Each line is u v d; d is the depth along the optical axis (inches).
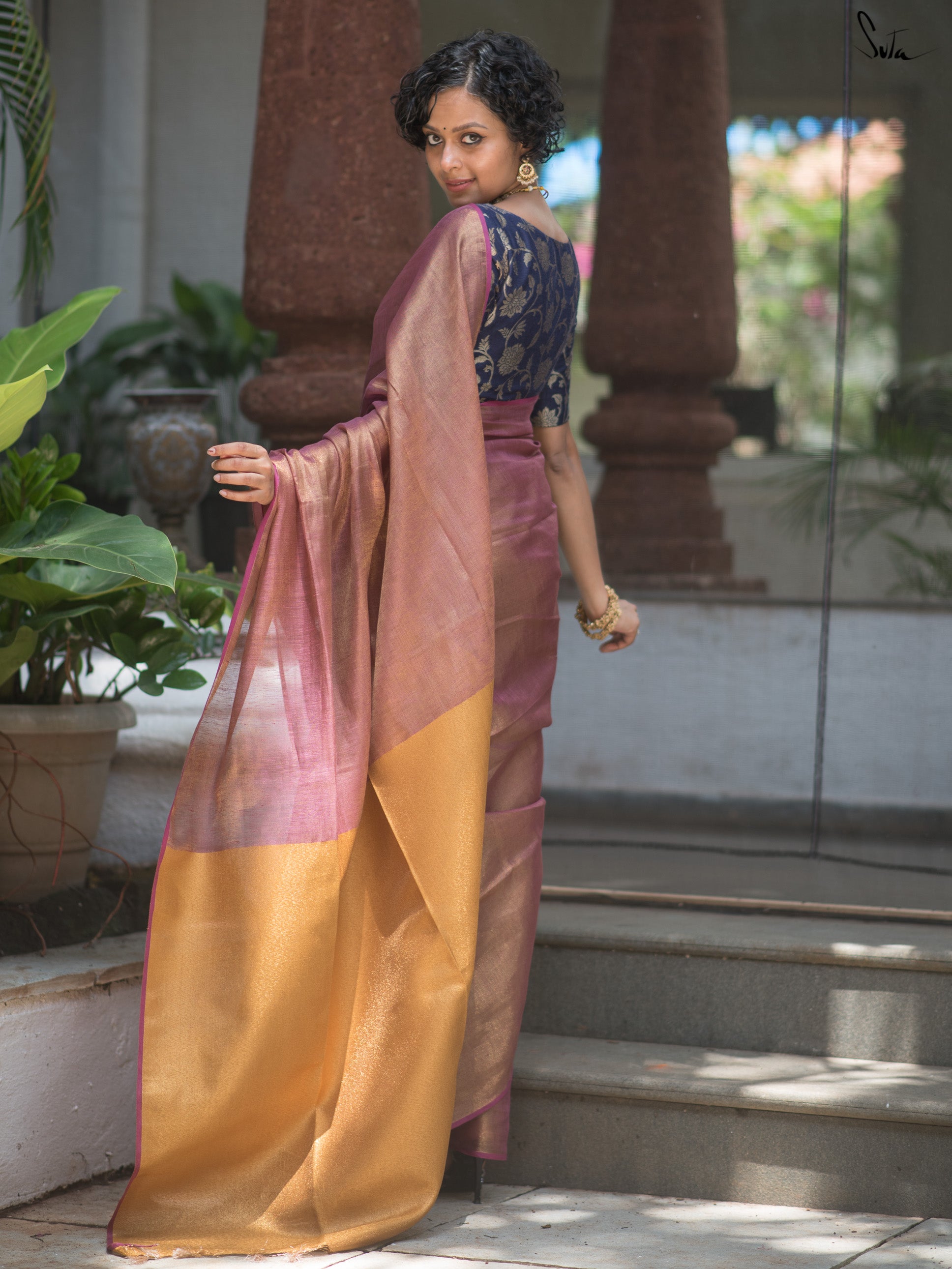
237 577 174.1
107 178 282.2
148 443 216.2
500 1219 119.4
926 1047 132.5
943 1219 120.2
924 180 257.6
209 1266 107.3
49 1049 123.6
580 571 135.4
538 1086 128.5
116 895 148.9
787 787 229.6
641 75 237.8
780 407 267.1
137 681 141.3
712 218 240.4
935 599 246.8
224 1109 110.0
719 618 232.7
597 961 140.8
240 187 282.5
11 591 130.3
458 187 123.3
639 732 234.7
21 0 161.5
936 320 263.7
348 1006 114.3
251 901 110.0
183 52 281.6
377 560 117.6
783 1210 122.7
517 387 121.2
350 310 185.2
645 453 240.5
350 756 111.7
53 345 135.1
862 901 153.7
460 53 119.8
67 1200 123.4
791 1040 135.9
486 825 122.3
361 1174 112.7
